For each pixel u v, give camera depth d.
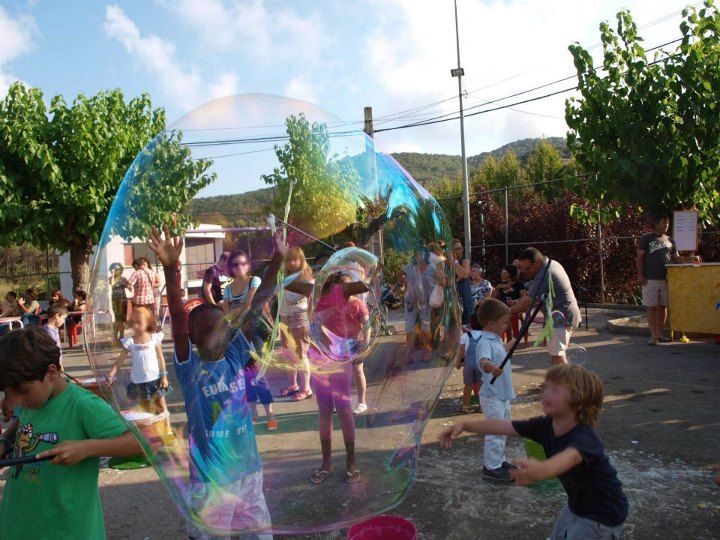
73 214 9.73
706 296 6.46
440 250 2.19
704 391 4.73
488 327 3.38
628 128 7.25
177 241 1.66
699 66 6.91
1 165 9.29
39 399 1.68
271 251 1.74
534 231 13.62
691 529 2.63
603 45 7.47
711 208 7.69
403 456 1.93
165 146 1.72
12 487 1.70
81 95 9.71
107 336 1.66
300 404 1.79
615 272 12.03
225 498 1.68
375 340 1.92
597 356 6.26
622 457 3.46
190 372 1.66
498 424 2.13
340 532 2.78
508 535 2.68
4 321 8.91
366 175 1.97
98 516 1.70
